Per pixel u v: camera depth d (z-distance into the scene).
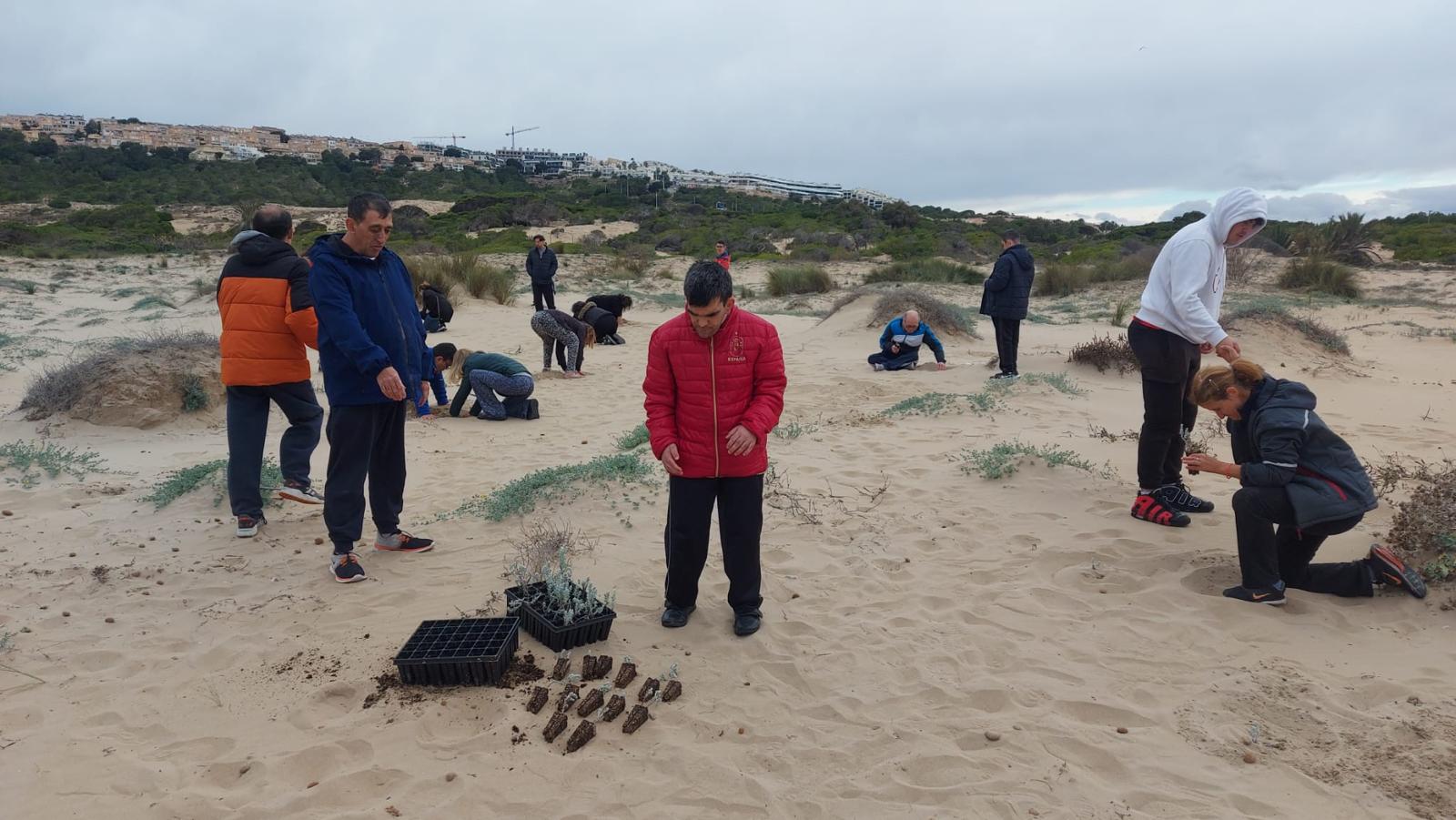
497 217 54.72
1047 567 4.30
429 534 4.99
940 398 8.09
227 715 3.12
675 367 3.44
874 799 2.63
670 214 61.53
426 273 17.70
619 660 3.49
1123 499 5.13
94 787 2.72
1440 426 7.40
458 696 3.22
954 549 4.57
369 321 4.14
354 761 2.86
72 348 12.82
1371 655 3.29
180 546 4.79
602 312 13.72
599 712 3.11
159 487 5.75
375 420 4.27
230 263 4.84
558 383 10.36
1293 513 3.58
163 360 8.10
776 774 2.77
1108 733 2.91
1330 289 18.64
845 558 4.51
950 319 14.00
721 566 4.45
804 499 5.40
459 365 9.35
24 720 3.09
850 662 3.46
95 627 3.82
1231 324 11.26
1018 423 7.23
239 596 4.14
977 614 3.83
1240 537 3.74
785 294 22.91
